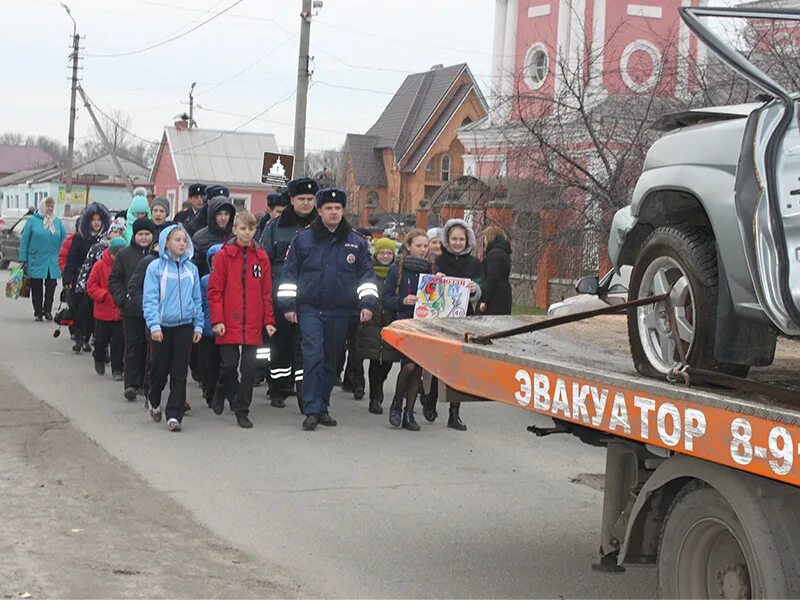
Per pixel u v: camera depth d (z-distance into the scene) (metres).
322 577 6.83
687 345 5.88
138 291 12.49
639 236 6.56
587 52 23.17
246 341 11.52
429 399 12.29
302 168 29.67
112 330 14.27
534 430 6.82
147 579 6.52
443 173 75.19
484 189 26.58
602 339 7.73
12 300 25.16
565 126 21.81
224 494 8.71
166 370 11.38
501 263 12.67
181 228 11.09
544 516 8.43
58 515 7.83
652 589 6.78
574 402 5.76
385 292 12.05
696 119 6.05
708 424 4.83
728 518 4.99
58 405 12.38
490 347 6.82
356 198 77.88
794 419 4.34
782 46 16.48
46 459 9.62
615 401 5.45
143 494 8.57
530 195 22.88
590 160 21.81
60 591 6.21
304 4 29.30
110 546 7.16
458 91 76.06
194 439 10.83
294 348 12.55
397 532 7.88
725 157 5.57
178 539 7.43
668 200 6.11
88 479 8.95
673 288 5.94
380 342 12.30
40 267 20.98
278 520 8.05
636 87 21.88
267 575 6.79
